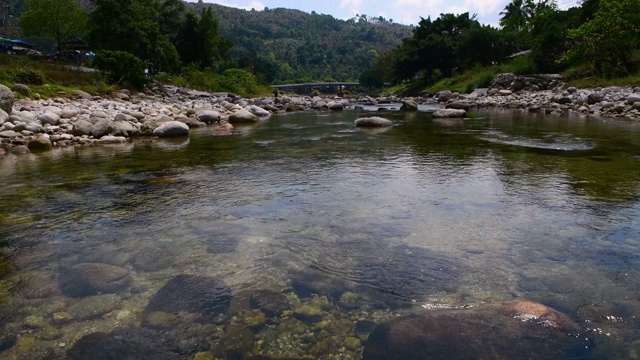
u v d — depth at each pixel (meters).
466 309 1.98
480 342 1.73
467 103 22.34
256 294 2.25
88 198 4.25
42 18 31.16
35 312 2.11
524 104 19.59
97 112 12.08
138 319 2.04
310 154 6.94
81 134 9.34
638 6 19.00
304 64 128.38
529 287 2.24
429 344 1.74
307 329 1.94
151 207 3.89
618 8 19.75
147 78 26.86
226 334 1.91
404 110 22.02
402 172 5.28
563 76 26.89
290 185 4.67
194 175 5.32
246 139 9.29
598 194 3.98
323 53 132.50
